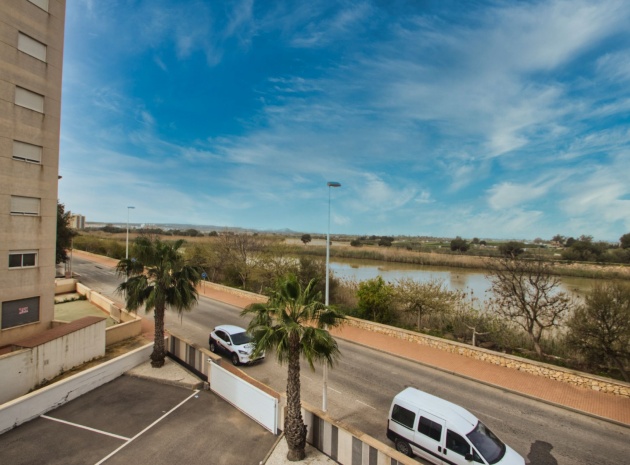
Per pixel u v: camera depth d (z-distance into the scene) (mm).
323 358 9969
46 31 20406
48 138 20688
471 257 52094
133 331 21391
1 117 18531
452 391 14898
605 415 12945
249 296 32875
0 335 18797
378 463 9008
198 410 12680
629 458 10695
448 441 9344
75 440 10734
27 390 14188
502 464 8727
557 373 15734
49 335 15812
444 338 20500
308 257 32688
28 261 20047
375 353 19359
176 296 16047
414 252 59938
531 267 18625
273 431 11320
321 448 10570
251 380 15195
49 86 20641
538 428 12195
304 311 9961
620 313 15133
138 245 16094
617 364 15438
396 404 10844
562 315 18188
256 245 40031
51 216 21016
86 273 46125
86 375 13758
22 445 10422
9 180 18969
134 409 12633
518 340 19422
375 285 24500
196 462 9883
